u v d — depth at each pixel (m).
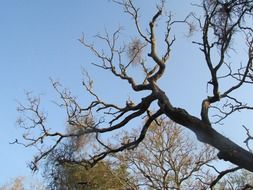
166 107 14.04
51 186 21.88
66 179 22.45
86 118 16.27
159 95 14.45
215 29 13.88
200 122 13.29
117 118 15.72
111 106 16.22
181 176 31.31
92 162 16.14
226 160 12.84
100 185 29.09
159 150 31.66
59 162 16.19
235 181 23.95
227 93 14.27
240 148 12.79
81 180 27.02
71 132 16.28
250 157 12.56
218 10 13.87
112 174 30.33
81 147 16.14
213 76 13.67
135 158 31.52
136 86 15.70
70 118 16.23
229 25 13.82
